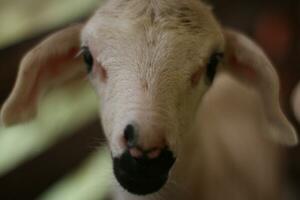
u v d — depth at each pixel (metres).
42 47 0.50
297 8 1.04
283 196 0.87
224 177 0.60
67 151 0.68
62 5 0.97
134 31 0.44
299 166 0.95
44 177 0.65
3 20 0.94
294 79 0.99
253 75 0.52
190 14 0.45
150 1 0.45
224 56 0.52
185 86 0.44
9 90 0.61
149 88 0.42
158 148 0.40
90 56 0.46
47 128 0.84
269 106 0.51
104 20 0.45
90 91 0.91
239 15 0.98
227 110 0.69
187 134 0.49
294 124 0.94
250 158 0.67
